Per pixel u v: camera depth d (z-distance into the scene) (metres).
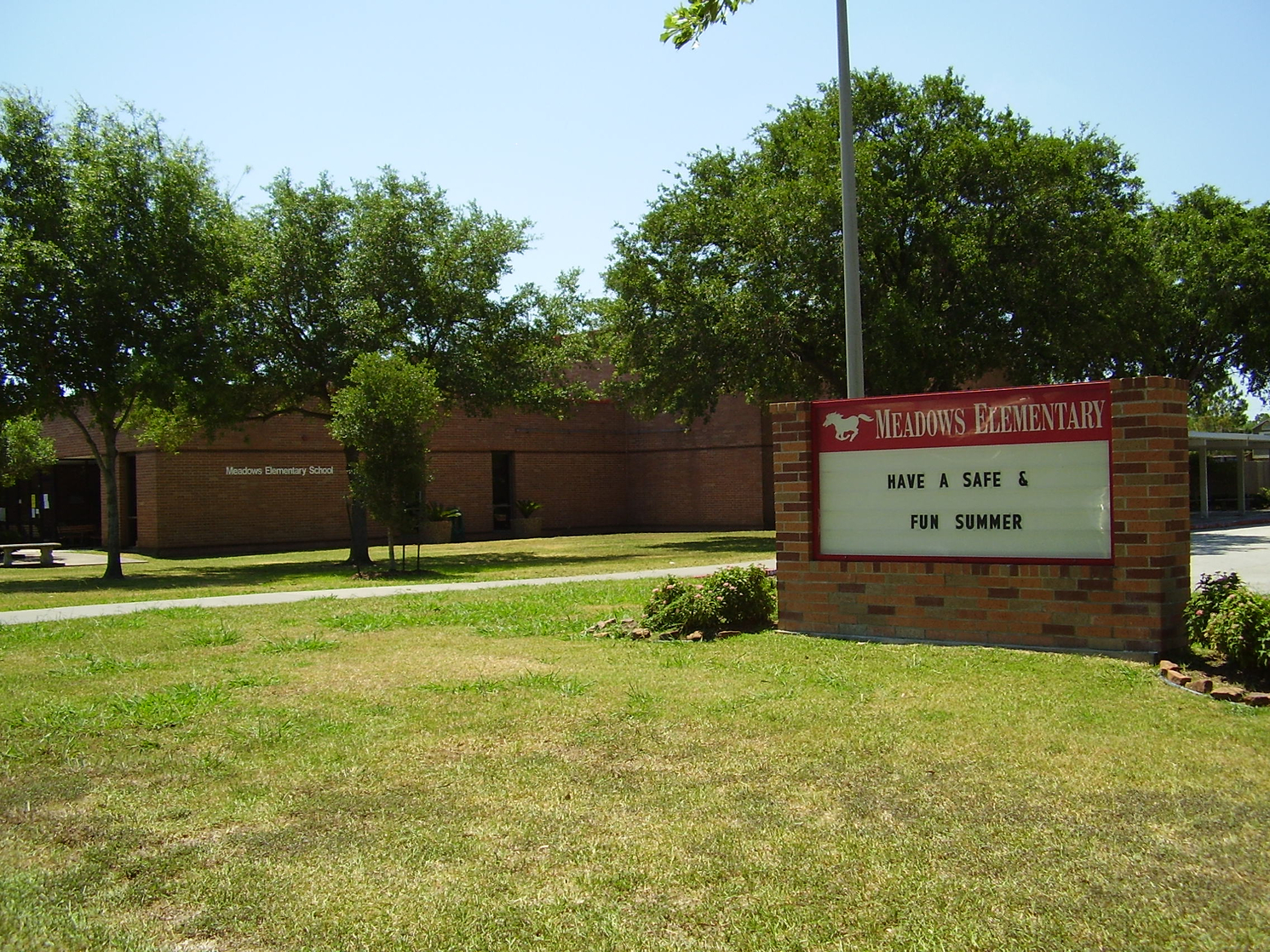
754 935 3.63
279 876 4.23
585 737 6.20
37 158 21.25
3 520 38.53
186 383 20.75
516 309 25.61
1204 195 38.50
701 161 27.19
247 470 31.86
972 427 8.98
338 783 5.45
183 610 13.80
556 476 38.94
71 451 35.38
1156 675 7.45
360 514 23.84
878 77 23.77
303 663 9.13
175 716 6.98
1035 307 22.83
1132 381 8.22
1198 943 3.50
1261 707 6.58
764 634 9.87
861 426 9.56
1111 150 28.48
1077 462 8.49
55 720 6.90
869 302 23.05
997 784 5.13
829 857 4.28
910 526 9.30
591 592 14.84
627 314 26.05
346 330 23.52
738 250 25.42
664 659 8.82
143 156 21.73
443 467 36.09
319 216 24.08
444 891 4.06
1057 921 3.67
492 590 15.90
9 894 4.10
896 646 8.94
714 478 37.59
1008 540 8.79
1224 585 7.66
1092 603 8.35
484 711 6.96
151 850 4.56
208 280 22.55
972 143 22.55
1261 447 40.09
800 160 24.00
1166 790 4.98
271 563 25.94
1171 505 8.17
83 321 20.72
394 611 13.01
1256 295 34.09
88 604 15.23
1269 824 4.54
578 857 4.35
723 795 5.08
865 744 5.88
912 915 3.75
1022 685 7.28
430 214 24.98
